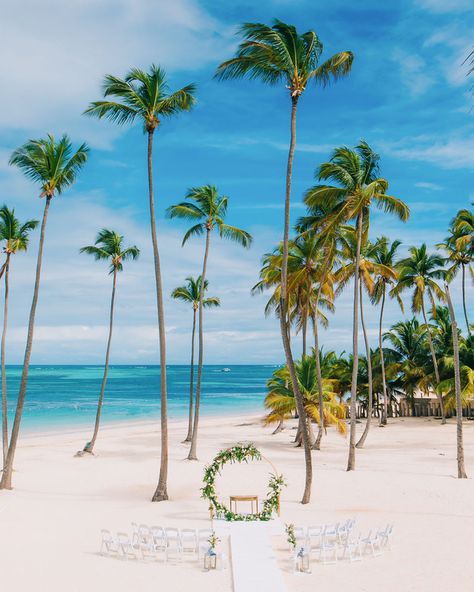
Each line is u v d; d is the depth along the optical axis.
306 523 17.06
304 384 35.47
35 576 12.98
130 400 86.44
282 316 20.17
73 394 97.69
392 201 27.61
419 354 52.56
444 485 22.48
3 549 15.01
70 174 24.31
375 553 14.25
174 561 14.09
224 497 21.42
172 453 33.56
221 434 43.94
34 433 46.59
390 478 24.11
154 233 22.30
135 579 12.76
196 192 31.08
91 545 15.37
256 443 37.44
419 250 47.16
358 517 17.89
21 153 23.00
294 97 19.95
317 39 19.73
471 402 50.03
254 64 19.98
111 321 35.12
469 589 11.87
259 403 83.31
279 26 19.48
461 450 24.11
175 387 130.00
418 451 32.59
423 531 16.22
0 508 19.73
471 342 47.62
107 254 35.50
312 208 28.86
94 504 20.41
